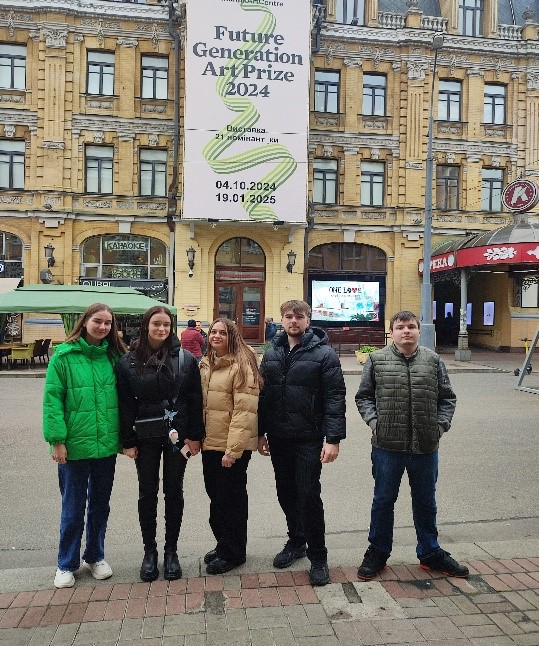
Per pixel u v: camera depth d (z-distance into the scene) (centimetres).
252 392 403
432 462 395
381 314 2542
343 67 2484
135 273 2348
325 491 620
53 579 394
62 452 375
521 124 2608
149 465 401
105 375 395
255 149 2200
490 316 2684
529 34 2583
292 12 2214
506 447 823
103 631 325
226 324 415
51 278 2233
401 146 2512
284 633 324
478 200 2577
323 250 2512
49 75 2244
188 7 2150
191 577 397
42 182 2250
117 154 2316
